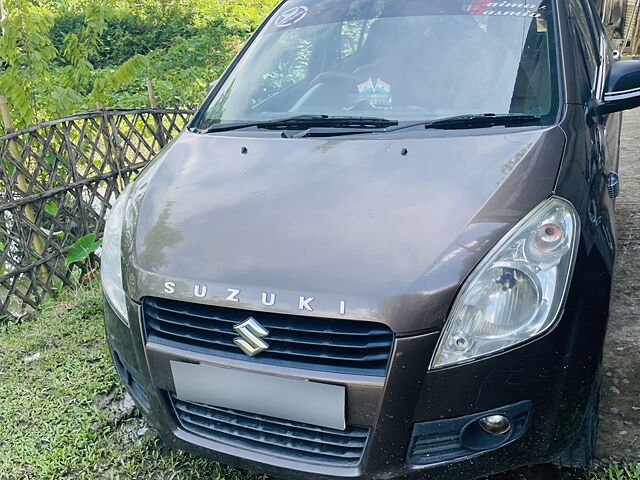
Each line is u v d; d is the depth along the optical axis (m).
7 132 3.56
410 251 1.58
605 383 2.33
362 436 1.58
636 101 2.13
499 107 2.14
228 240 1.75
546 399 1.58
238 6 15.31
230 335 1.65
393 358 1.49
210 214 1.87
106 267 2.07
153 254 1.81
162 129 4.78
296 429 1.67
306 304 1.53
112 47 12.33
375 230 1.65
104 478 2.18
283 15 2.99
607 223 1.86
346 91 2.43
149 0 13.66
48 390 2.75
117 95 7.37
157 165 2.28
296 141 2.13
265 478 2.09
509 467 1.63
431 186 1.75
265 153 2.11
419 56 2.41
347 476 1.60
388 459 1.57
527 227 1.62
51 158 3.88
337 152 2.01
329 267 1.58
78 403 2.61
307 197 1.82
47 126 3.70
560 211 1.66
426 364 1.50
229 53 10.12
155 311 1.77
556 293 1.57
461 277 1.53
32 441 2.39
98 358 2.96
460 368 1.51
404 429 1.54
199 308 1.67
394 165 1.88
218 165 2.12
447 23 2.48
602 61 2.83
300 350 1.57
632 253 3.42
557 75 2.19
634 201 4.21
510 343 1.53
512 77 2.22
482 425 1.60
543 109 2.09
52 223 3.78
